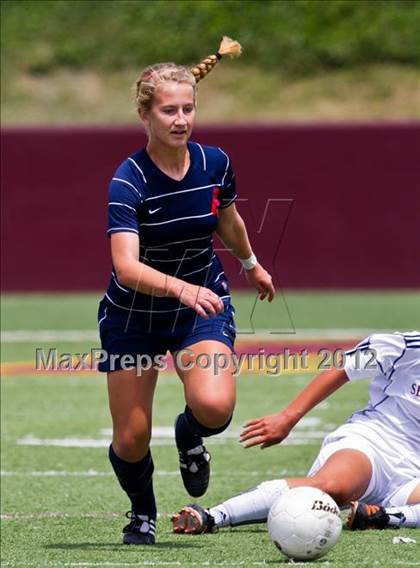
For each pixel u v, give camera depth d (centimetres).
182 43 9638
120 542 2048
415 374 2047
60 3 10069
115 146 7050
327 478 1986
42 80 9419
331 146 7025
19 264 7156
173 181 1873
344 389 4244
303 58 9525
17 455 3114
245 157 7044
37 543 2062
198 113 9031
